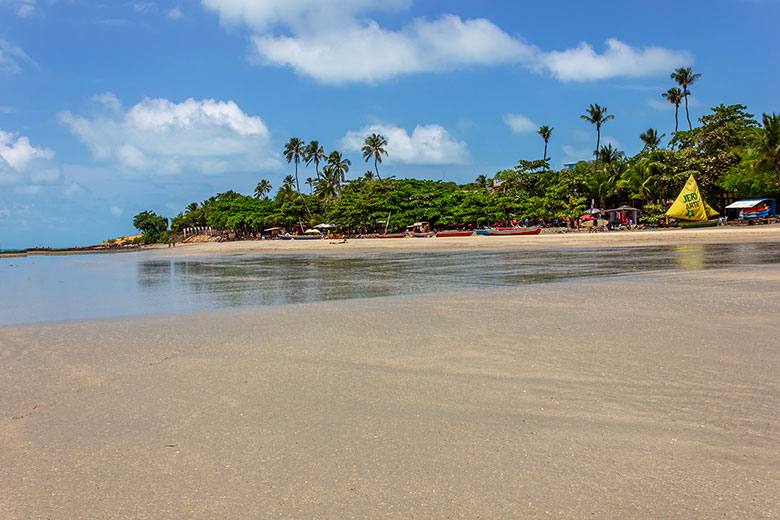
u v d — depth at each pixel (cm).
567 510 302
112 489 352
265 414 486
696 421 427
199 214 15288
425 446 399
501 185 8569
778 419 425
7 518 318
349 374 612
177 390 577
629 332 778
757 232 4003
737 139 6297
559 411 464
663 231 4800
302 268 2859
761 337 713
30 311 1435
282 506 319
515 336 783
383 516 303
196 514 315
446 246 4988
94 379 647
